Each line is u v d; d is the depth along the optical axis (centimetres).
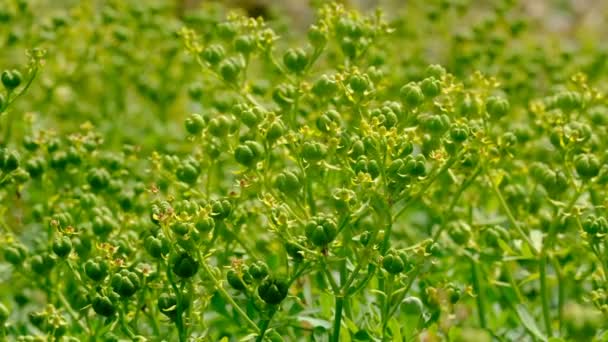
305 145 502
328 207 590
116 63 888
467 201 640
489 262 601
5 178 550
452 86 540
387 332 525
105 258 513
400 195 502
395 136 494
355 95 542
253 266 486
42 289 581
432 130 527
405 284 541
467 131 519
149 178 683
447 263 634
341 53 680
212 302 550
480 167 556
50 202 634
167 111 922
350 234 515
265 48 604
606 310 509
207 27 888
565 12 1371
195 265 477
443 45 987
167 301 492
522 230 619
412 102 517
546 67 866
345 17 681
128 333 505
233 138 581
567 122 606
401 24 932
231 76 595
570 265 608
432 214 674
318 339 538
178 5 1329
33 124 771
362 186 481
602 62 880
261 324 534
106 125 864
